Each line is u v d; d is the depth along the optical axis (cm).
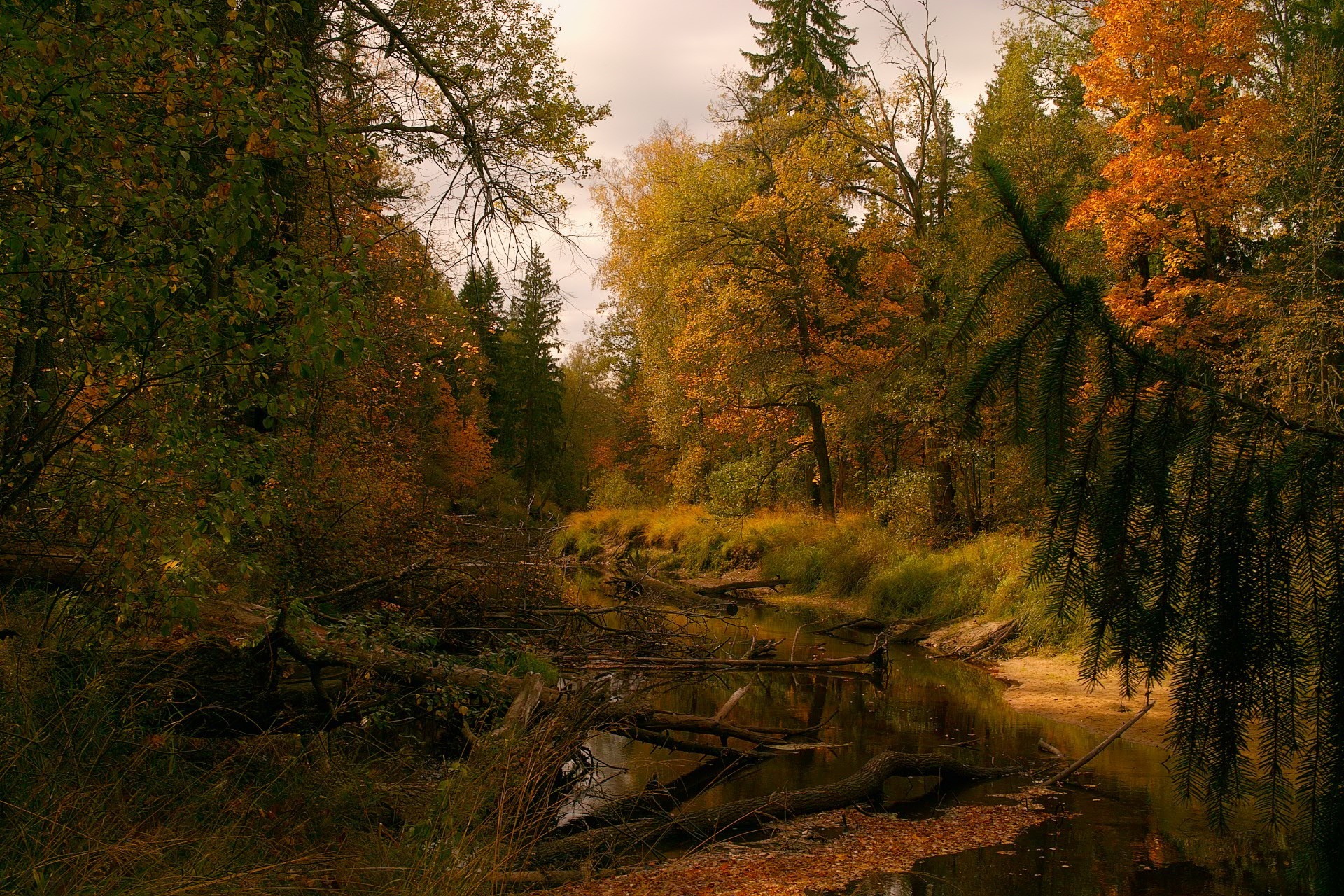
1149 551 267
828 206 2127
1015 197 264
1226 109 1478
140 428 421
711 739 820
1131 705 931
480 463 3186
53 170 370
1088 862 529
